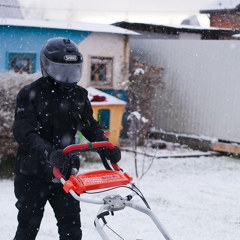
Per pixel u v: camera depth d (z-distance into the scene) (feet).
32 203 13.29
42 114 13.00
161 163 37.35
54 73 12.85
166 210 23.62
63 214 13.29
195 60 45.60
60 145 13.30
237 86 42.16
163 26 63.05
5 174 28.81
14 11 57.00
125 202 11.15
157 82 46.11
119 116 41.11
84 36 44.70
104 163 12.64
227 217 22.88
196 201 26.16
